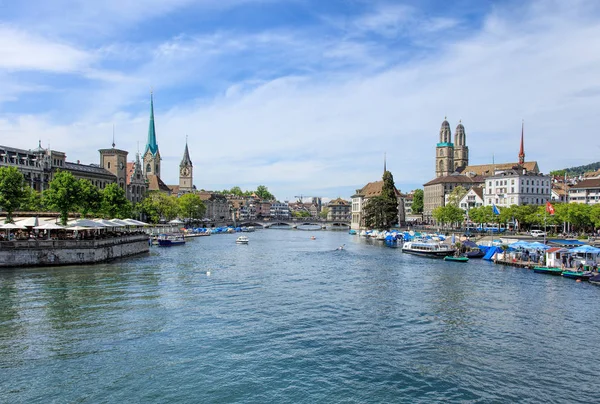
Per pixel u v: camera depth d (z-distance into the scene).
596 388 30.38
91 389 29.16
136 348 35.91
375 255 108.25
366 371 32.47
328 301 52.91
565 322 44.81
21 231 89.62
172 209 191.50
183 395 28.61
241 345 37.03
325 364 33.53
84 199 91.06
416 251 109.25
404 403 28.09
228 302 51.41
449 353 36.12
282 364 33.38
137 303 49.72
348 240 170.62
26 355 34.22
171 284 61.56
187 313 46.06
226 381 30.53
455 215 171.12
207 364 33.09
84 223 82.62
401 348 37.09
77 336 38.38
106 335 38.72
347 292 58.44
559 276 72.12
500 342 38.81
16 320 42.44
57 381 30.12
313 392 29.25
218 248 126.00
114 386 29.58
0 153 139.38
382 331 41.41
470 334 40.88
